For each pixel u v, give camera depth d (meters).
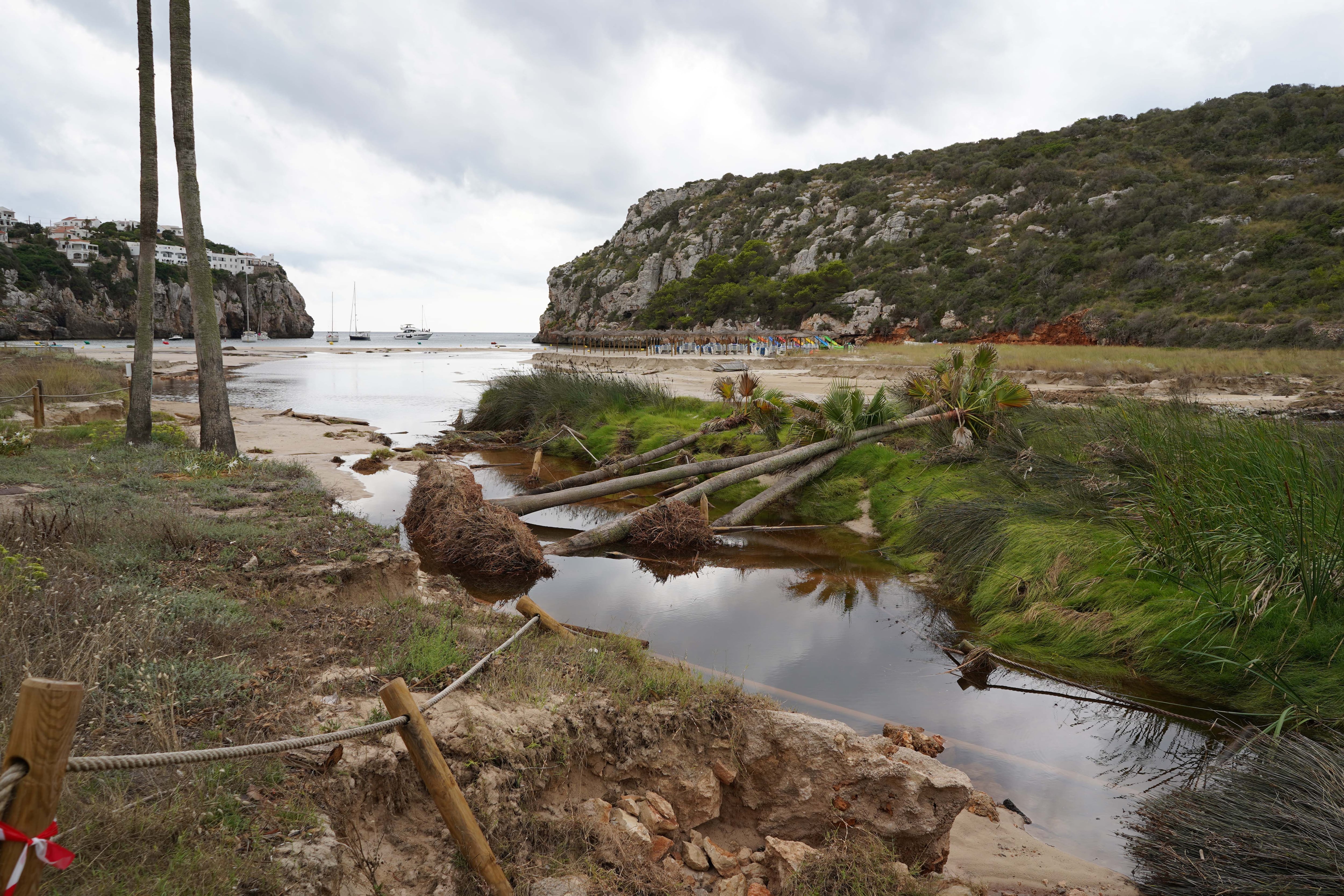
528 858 3.64
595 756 4.29
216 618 5.02
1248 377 23.83
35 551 5.79
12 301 108.25
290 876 2.75
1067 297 53.91
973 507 10.25
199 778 3.13
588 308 132.75
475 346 150.50
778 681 6.70
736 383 18.62
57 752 1.88
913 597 9.25
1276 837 3.84
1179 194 62.25
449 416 26.53
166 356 60.69
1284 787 4.16
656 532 11.31
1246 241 51.56
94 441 13.47
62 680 3.57
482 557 9.73
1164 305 48.91
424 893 3.26
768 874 4.03
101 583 5.32
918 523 11.01
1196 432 9.27
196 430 18.09
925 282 68.94
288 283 182.25
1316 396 19.48
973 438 13.29
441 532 10.16
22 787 1.85
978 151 103.00
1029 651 7.49
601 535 11.24
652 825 4.06
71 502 8.09
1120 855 4.39
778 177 127.69
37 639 4.01
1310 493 7.01
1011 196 77.69
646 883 3.65
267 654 4.71
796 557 10.96
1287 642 6.28
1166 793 4.94
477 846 3.32
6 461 10.78
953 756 5.55
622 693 4.64
